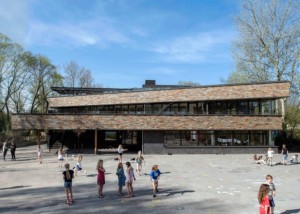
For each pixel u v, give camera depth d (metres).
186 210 15.31
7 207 16.30
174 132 43.41
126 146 50.22
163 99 45.12
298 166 31.25
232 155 41.34
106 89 53.41
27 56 67.69
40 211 15.45
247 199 17.56
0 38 63.97
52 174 26.91
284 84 41.31
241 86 42.28
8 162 35.28
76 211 15.36
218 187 21.06
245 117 42.78
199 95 43.59
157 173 18.50
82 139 51.91
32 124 41.84
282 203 16.72
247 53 51.69
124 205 16.41
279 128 42.75
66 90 53.50
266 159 33.31
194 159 37.00
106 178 25.02
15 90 69.12
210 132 43.47
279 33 49.78
